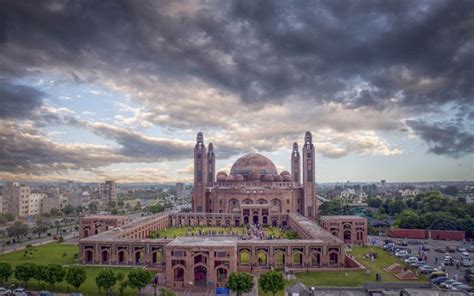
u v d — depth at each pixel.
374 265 130.25
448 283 107.31
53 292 102.19
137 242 129.75
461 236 180.38
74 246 168.75
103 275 97.75
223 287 107.69
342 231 173.12
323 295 78.56
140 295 100.12
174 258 110.25
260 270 122.19
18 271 104.25
